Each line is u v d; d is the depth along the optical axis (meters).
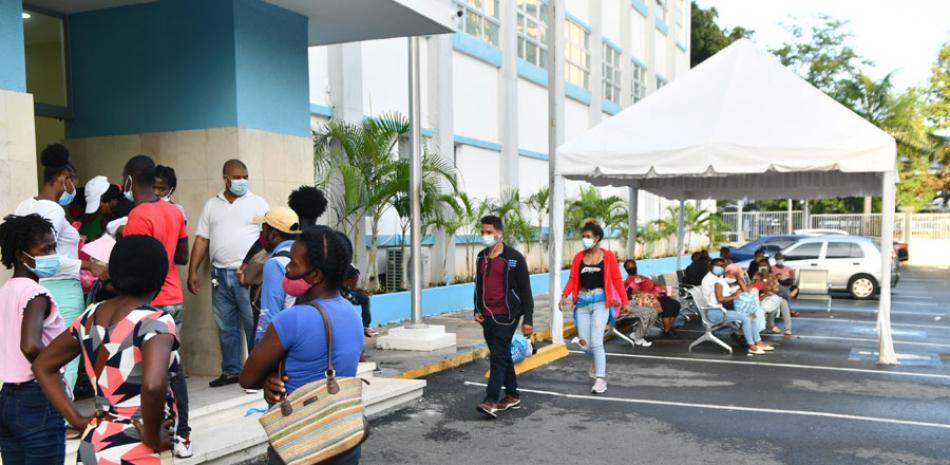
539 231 18.64
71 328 2.84
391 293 12.25
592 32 24.58
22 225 3.43
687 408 7.16
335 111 12.24
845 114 9.73
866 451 5.79
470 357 9.42
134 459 2.63
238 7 7.27
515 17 18.66
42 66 7.80
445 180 15.04
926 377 8.61
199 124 7.38
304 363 2.80
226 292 6.56
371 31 9.06
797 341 11.41
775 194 14.77
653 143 10.05
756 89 10.44
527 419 6.75
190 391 6.38
